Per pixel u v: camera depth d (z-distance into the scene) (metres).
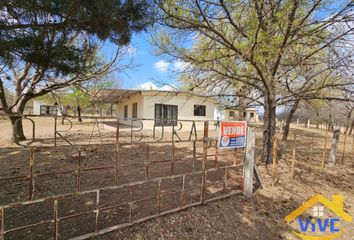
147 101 14.67
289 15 3.60
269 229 3.08
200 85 5.58
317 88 4.93
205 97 5.71
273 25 3.63
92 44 3.64
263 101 6.35
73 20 2.79
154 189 3.81
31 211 2.90
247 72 5.29
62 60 3.06
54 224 2.12
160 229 2.69
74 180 4.07
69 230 2.52
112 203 3.21
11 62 2.76
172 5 3.63
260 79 5.11
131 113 17.64
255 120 21.83
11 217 2.74
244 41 4.31
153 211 3.07
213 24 4.13
